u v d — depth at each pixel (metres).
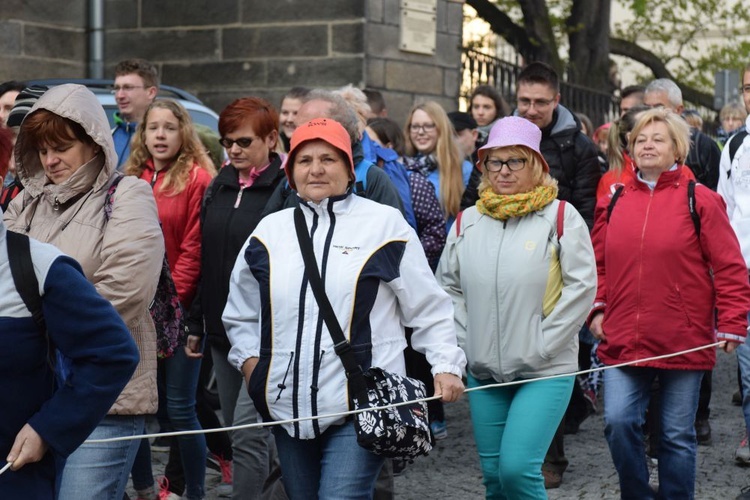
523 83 7.59
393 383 4.28
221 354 5.93
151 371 4.47
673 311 5.75
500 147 5.38
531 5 19.38
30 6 13.79
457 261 5.57
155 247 4.48
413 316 4.51
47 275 3.23
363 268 4.34
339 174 4.47
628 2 25.61
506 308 5.27
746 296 5.73
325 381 4.29
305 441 4.46
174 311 4.88
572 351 5.34
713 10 26.33
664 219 5.81
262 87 13.55
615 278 5.88
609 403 5.83
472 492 6.91
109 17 14.26
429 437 4.33
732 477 7.23
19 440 3.21
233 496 5.65
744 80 6.96
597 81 20.36
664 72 24.61
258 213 5.84
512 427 5.15
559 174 7.63
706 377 7.94
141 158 6.71
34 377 3.26
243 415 5.57
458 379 4.46
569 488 6.98
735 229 6.62
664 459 5.82
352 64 13.13
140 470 6.00
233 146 5.86
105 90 9.55
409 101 13.69
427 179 7.78
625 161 7.95
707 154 8.55
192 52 13.88
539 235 5.32
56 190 4.43
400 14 13.49
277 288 4.38
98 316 3.29
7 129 3.36
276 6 13.45
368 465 4.35
